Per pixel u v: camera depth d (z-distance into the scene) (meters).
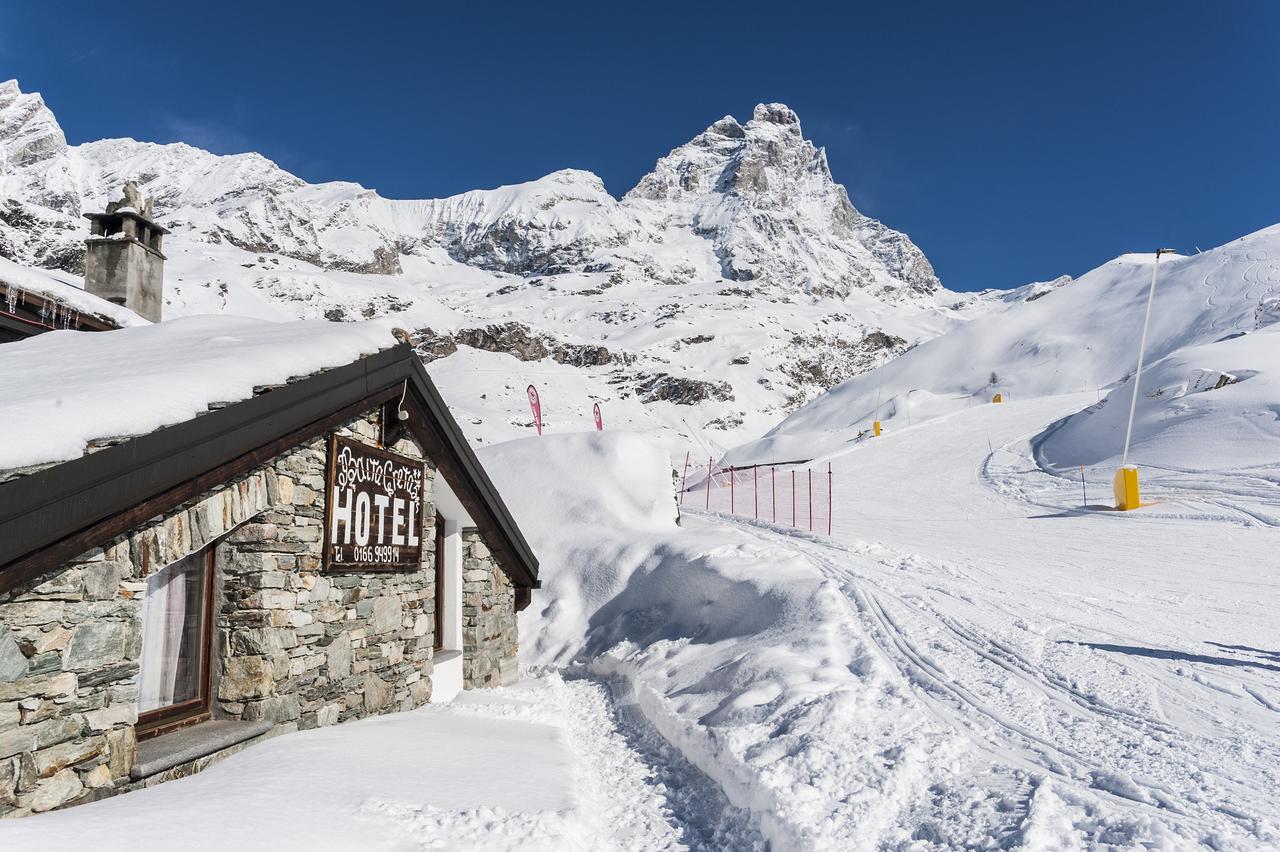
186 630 5.62
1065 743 5.48
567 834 4.45
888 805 4.62
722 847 4.89
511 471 16.20
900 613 9.77
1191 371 37.56
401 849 3.81
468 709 8.20
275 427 5.55
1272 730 5.71
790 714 6.27
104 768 4.34
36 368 5.83
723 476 42.91
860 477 35.62
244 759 5.03
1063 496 26.95
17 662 3.91
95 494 4.11
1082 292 126.81
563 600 13.20
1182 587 12.48
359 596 7.07
